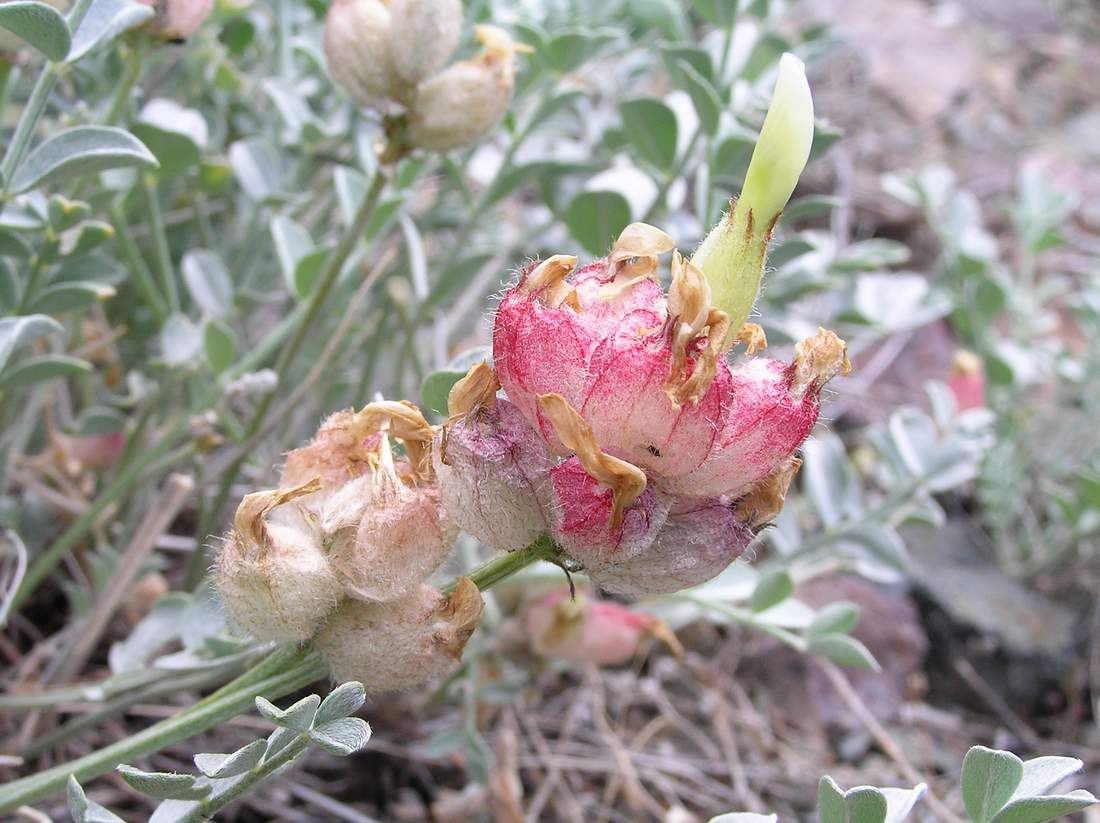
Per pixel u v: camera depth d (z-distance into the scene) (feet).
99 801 0.63
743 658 0.86
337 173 0.64
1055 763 0.36
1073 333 1.24
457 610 0.37
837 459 0.73
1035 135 1.52
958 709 0.89
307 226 0.89
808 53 0.83
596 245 0.65
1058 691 0.89
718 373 0.32
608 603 0.66
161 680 0.54
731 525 0.35
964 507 1.02
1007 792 0.35
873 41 1.56
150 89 0.75
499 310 0.34
